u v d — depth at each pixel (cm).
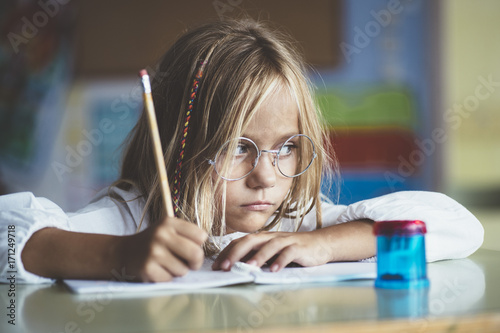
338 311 55
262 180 93
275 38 108
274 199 96
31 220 78
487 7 341
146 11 342
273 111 94
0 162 342
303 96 100
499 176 345
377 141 348
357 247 87
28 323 54
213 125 97
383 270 68
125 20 342
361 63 349
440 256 90
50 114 343
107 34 343
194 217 96
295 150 98
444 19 340
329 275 72
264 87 94
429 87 349
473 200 344
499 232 291
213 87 97
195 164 97
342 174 344
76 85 343
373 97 348
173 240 69
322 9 345
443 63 342
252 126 93
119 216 101
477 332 52
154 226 71
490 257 96
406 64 350
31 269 75
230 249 79
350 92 348
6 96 342
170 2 342
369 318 52
